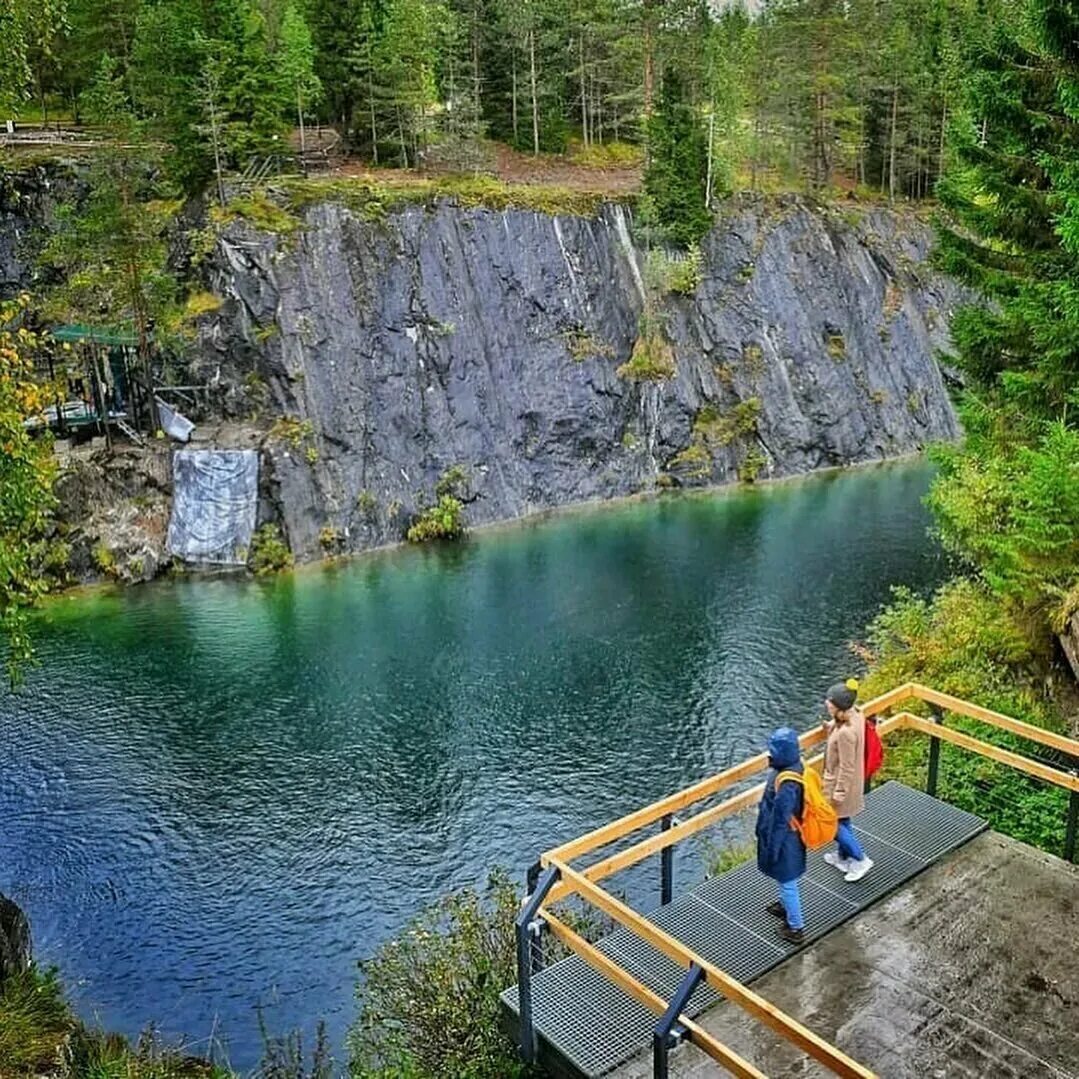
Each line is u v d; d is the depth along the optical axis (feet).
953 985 28.58
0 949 42.57
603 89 220.02
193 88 148.97
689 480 168.96
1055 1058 25.93
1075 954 29.60
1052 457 55.26
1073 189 49.83
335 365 144.87
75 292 143.33
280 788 79.97
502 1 202.39
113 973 60.23
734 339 178.60
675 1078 25.90
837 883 33.09
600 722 89.61
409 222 155.43
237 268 143.54
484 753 84.74
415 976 38.70
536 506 158.30
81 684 97.91
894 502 157.07
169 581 128.57
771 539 139.85
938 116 219.00
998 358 67.62
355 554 139.13
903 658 67.46
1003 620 62.13
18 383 44.68
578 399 164.55
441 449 150.71
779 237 188.24
